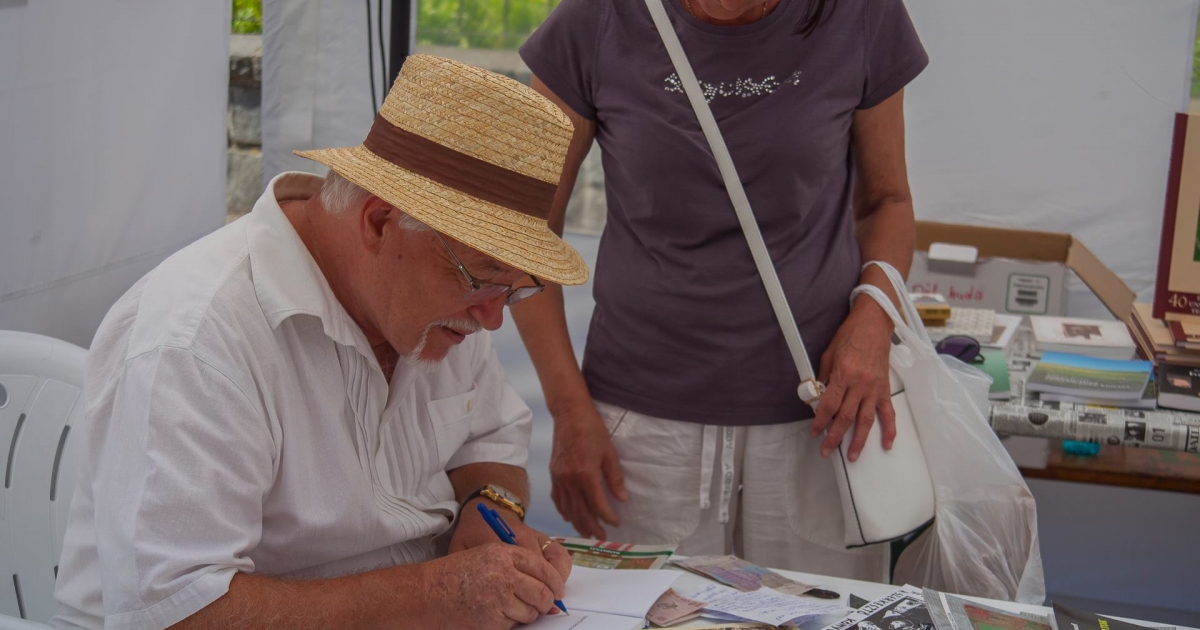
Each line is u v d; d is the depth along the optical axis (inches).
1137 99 107.1
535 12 108.7
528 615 51.9
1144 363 92.4
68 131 86.7
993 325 101.3
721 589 58.7
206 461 47.6
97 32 88.4
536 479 122.1
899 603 56.1
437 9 110.3
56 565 64.4
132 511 46.8
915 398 74.0
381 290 51.6
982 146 112.5
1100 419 83.4
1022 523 72.8
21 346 65.1
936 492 73.7
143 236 97.1
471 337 66.1
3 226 81.1
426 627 50.4
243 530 49.2
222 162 106.8
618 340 75.5
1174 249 94.0
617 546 64.2
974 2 108.3
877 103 72.9
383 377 56.1
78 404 64.4
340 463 54.0
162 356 48.3
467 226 47.9
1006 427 85.0
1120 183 110.0
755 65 67.5
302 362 53.0
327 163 49.8
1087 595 107.3
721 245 70.6
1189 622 104.6
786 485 75.2
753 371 72.4
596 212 116.0
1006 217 114.1
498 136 49.4
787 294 71.2
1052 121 110.0
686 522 76.7
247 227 53.1
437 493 62.9
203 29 101.1
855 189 81.4
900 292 74.8
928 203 115.9
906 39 70.7
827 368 72.2
